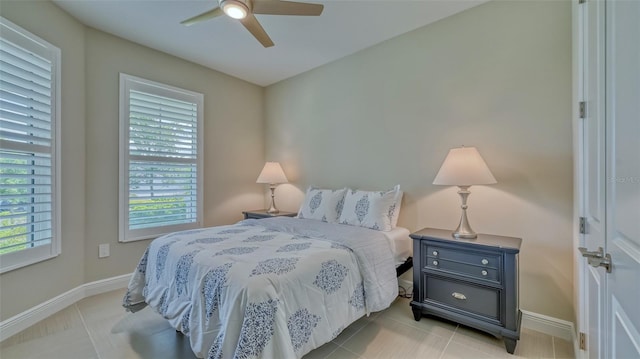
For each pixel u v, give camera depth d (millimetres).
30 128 2105
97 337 1942
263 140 4211
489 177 1959
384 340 1901
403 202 2725
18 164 2023
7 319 1938
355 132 3131
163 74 3121
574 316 1825
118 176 2795
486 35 2246
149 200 3023
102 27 2621
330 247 1832
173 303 1654
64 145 2375
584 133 1452
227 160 3756
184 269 1637
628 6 735
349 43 2914
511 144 2131
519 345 1843
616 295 828
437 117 2510
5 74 1935
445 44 2461
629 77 728
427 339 1912
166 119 3154
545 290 1995
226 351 1203
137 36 2781
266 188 4211
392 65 2814
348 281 1737
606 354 954
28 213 2074
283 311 1299
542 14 2008
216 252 1684
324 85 3438
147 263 2072
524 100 2078
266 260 1544
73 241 2463
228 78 3762
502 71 2172
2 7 1907
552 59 1969
